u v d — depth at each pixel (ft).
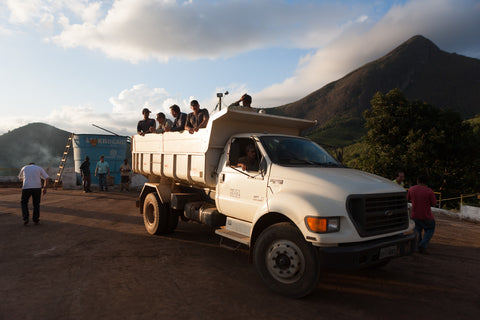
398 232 13.25
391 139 78.38
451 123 75.92
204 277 14.69
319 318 10.99
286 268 12.65
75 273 14.82
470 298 13.10
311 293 13.20
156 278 14.39
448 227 30.60
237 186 16.11
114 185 63.31
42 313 10.89
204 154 17.90
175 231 24.31
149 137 24.85
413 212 20.36
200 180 18.48
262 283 14.14
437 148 73.72
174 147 21.29
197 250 19.19
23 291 12.71
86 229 24.26
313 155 16.29
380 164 75.56
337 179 12.94
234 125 18.49
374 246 11.88
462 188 76.23
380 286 14.23
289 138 16.97
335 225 11.71
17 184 65.62
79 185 61.57
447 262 18.24
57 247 19.19
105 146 63.26
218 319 10.69
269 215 13.84
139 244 20.24
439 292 13.67
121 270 15.34
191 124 22.00
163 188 22.22
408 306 12.19
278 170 14.28
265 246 13.38
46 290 12.83
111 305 11.56
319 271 11.87
